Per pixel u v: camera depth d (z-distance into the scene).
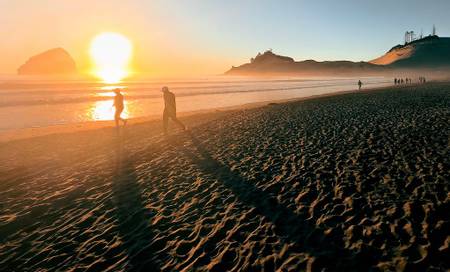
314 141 10.25
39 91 52.53
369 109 18.12
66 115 24.22
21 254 4.74
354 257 3.93
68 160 9.98
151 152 10.39
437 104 18.89
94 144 12.20
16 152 11.34
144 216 5.68
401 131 10.92
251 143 10.66
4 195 7.16
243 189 6.55
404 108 17.66
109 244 4.84
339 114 16.47
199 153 9.84
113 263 4.34
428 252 3.87
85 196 6.84
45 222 5.72
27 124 19.61
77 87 69.25
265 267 3.93
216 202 6.03
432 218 4.65
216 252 4.38
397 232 4.38
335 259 3.94
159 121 18.06
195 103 34.25
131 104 33.41
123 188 7.18
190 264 4.16
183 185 7.10
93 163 9.45
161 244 4.71
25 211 6.23
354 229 4.57
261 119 16.30
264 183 6.78
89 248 4.77
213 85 86.06
